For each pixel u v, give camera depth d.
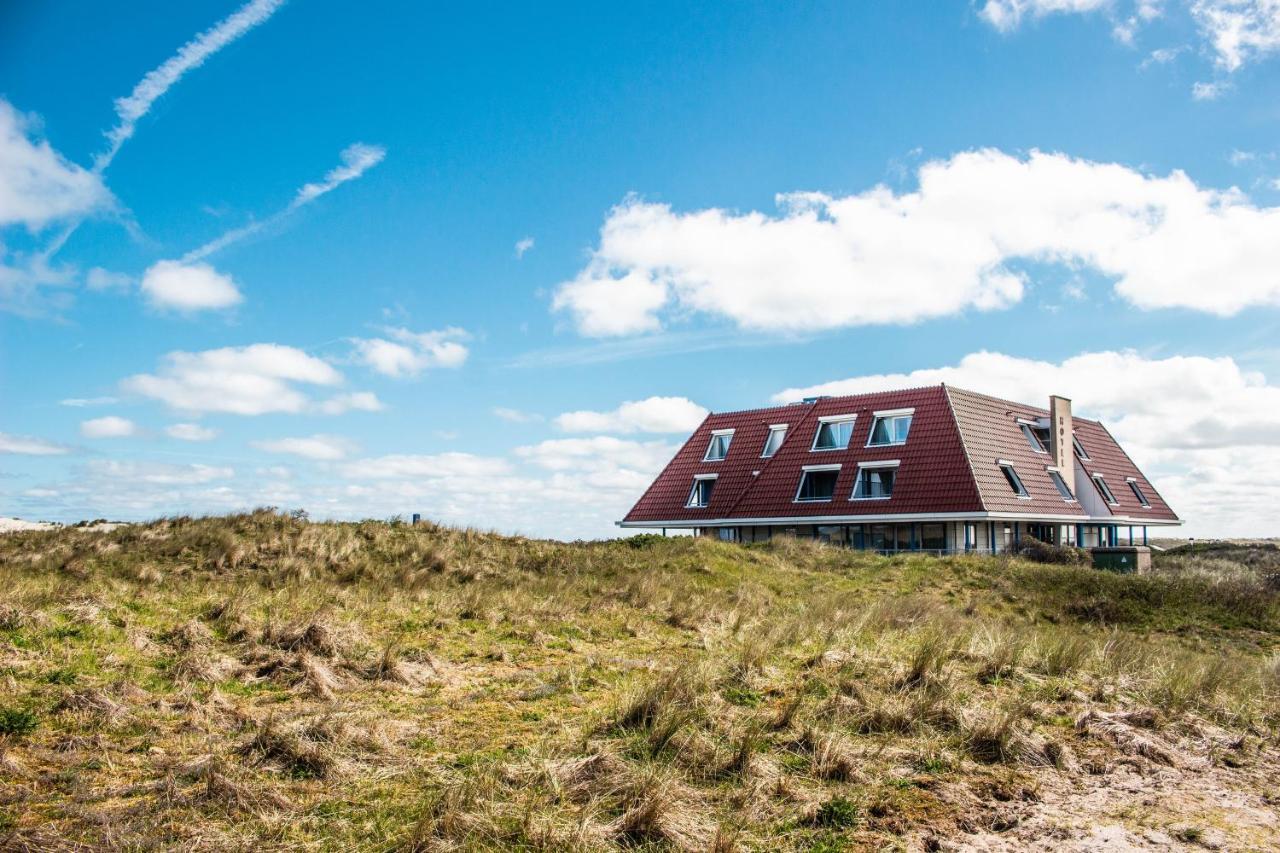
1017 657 10.80
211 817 5.50
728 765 6.72
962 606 19.95
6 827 5.16
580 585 17.36
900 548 34.81
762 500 38.56
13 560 15.39
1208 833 5.76
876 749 7.23
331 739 6.85
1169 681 10.17
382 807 5.72
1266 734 8.69
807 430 40.16
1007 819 5.94
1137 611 20.27
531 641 11.70
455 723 7.79
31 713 7.07
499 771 6.33
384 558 17.58
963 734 7.70
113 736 6.85
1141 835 5.72
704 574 20.41
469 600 14.10
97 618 10.16
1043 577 23.00
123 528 19.11
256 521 19.61
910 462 35.62
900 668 9.93
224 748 6.69
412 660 10.00
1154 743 7.83
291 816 5.56
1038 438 42.53
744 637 12.48
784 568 22.94
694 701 8.04
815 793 6.31
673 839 5.41
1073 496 41.28
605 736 7.40
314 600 12.97
